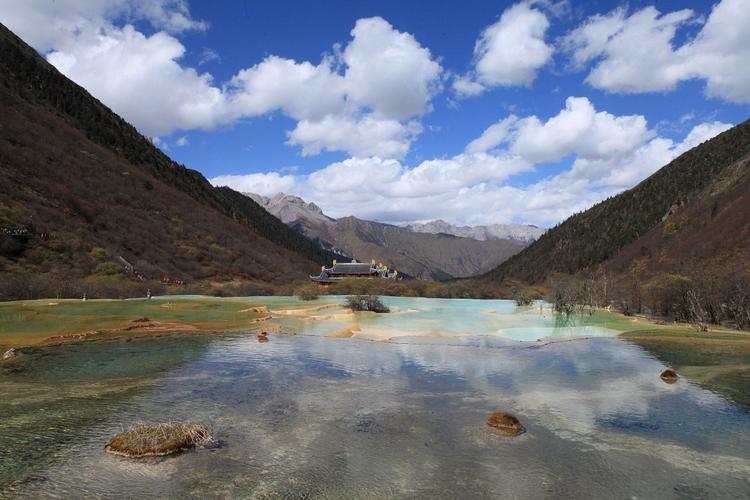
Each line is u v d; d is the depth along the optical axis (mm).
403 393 15352
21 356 19766
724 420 12922
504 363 20391
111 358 19719
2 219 54094
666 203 139125
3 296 40344
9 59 115250
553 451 10734
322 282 91000
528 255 186625
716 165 138500
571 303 45438
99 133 117312
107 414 12531
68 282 46969
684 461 10258
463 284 78000
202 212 112750
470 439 11383
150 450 10023
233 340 24906
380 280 81750
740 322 34531
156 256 74438
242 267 89562
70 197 73312
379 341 25766
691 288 39469
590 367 19703
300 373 17844
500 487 8938
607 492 8828
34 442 10523
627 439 11531
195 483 8805
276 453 10312
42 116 98875
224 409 13258
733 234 70750
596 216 175750
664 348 24703
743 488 9055
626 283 70875
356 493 8586
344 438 11312
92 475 9000
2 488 8414
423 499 8422
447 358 21297
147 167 123188
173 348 22234
